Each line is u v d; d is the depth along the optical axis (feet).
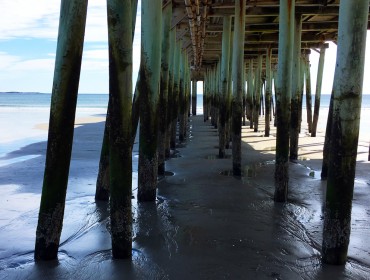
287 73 18.34
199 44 40.63
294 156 31.19
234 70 24.75
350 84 10.83
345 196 11.35
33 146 37.52
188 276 10.89
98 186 18.30
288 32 18.33
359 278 10.90
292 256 12.32
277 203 18.28
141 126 17.88
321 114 122.42
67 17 10.97
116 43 11.11
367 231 14.73
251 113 64.85
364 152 35.50
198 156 32.27
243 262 11.82
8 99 213.05
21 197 18.88
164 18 24.73
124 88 11.23
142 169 18.11
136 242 13.25
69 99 11.22
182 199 18.79
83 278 10.69
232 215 16.38
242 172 25.52
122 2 11.01
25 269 11.17
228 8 30.63
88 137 45.88
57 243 11.87
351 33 10.68
